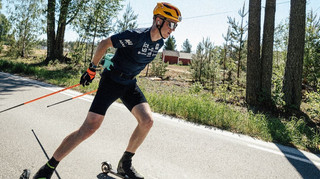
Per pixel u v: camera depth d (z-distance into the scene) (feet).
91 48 58.34
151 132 15.03
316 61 36.40
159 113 20.18
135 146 8.41
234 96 31.14
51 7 63.41
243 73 42.63
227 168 11.12
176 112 20.33
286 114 25.20
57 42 65.00
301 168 11.94
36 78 35.12
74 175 9.00
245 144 14.66
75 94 24.77
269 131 17.31
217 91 33.24
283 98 27.45
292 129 18.02
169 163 10.98
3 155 10.09
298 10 26.40
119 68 7.81
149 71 61.52
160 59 55.93
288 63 27.17
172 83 42.98
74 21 61.11
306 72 38.29
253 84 27.86
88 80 7.97
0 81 29.99
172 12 7.14
